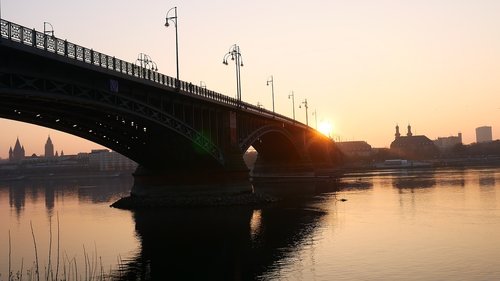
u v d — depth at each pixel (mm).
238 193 70750
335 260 32156
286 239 40188
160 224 51281
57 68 39938
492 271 28281
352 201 68250
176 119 59000
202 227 48219
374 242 37750
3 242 43031
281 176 137500
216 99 70688
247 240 40406
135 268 31938
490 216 49812
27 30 35594
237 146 76375
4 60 35250
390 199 69125
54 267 32750
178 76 62969
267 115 95750
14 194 117875
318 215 54219
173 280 28625
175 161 69938
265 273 29500
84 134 59000
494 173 136125
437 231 41750
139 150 67188
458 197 68562
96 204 78750
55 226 52531
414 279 27094
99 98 45750
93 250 38406
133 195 73688
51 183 192875
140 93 52625
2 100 40219
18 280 28969
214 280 28375
